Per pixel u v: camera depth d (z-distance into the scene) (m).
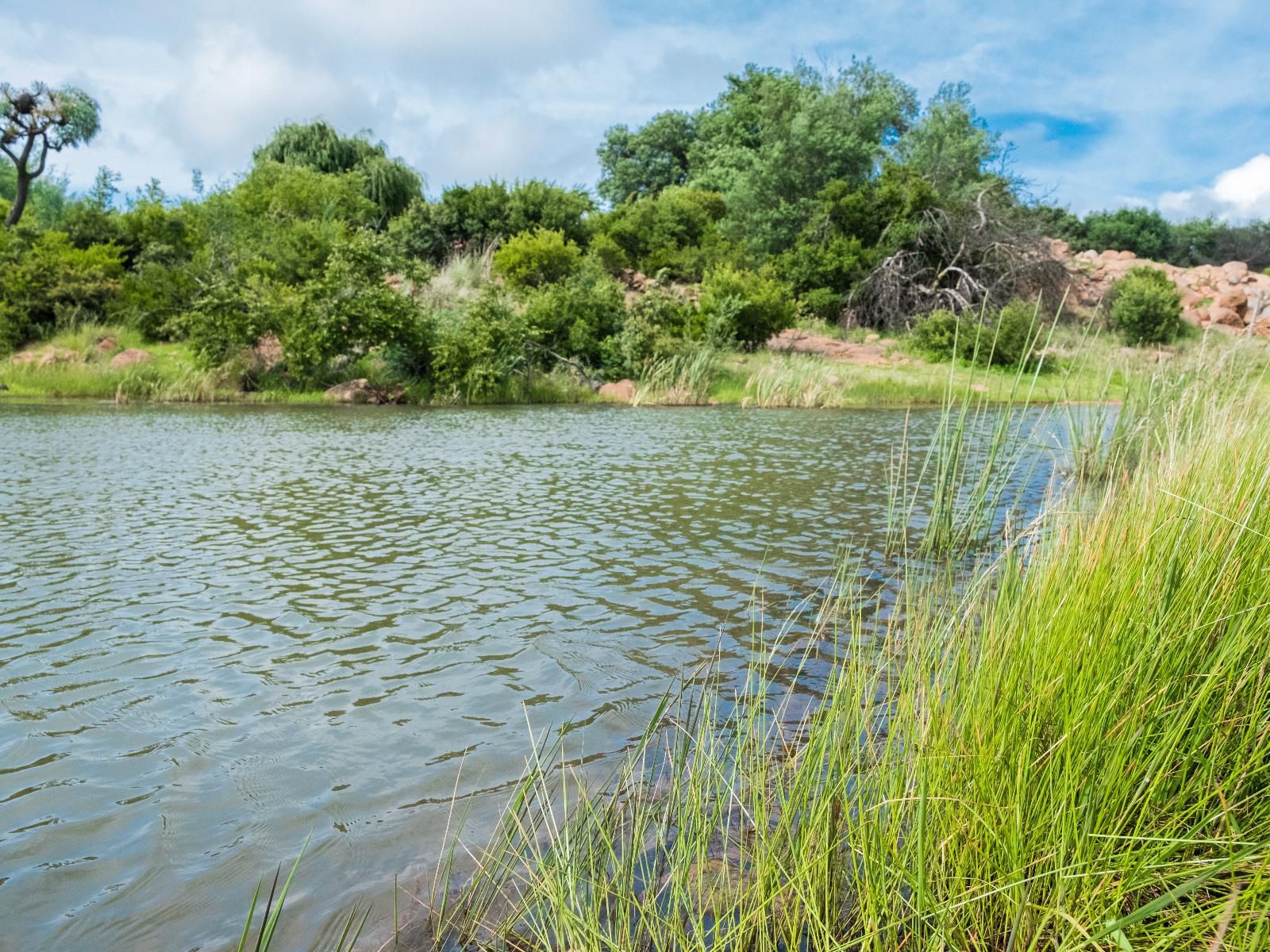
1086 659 3.20
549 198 42.97
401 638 6.41
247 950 3.15
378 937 3.20
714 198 48.53
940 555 8.60
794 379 27.41
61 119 41.44
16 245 33.00
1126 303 34.97
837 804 3.16
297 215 38.09
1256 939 2.15
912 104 53.69
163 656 6.05
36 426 19.27
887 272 38.25
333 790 4.29
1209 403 8.22
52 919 3.34
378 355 28.55
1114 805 2.82
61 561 8.42
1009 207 40.62
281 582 7.78
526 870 3.60
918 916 2.76
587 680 5.64
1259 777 2.96
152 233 35.38
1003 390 26.14
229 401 25.98
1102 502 4.94
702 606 7.13
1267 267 64.56
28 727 4.96
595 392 28.38
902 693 3.56
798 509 10.98
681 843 3.26
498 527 9.95
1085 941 2.53
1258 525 3.77
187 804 4.17
